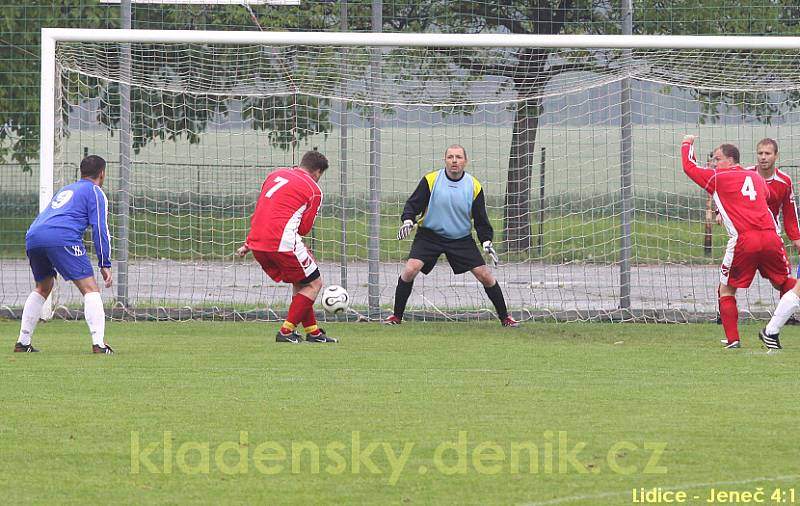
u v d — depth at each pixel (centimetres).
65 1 6384
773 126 5603
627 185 4916
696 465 1967
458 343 3869
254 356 3453
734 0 5675
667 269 6400
